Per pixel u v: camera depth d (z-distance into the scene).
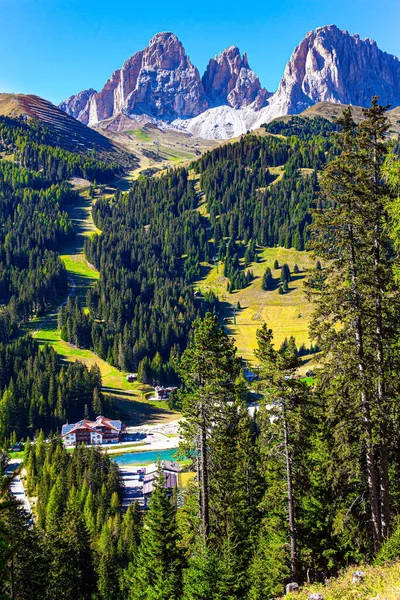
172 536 36.34
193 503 33.88
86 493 83.88
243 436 40.72
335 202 24.39
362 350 23.72
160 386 170.25
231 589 29.73
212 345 31.55
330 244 24.41
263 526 36.16
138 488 100.12
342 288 23.86
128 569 50.19
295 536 28.30
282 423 27.48
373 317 23.75
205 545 30.30
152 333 188.25
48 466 94.06
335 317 24.19
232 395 32.12
